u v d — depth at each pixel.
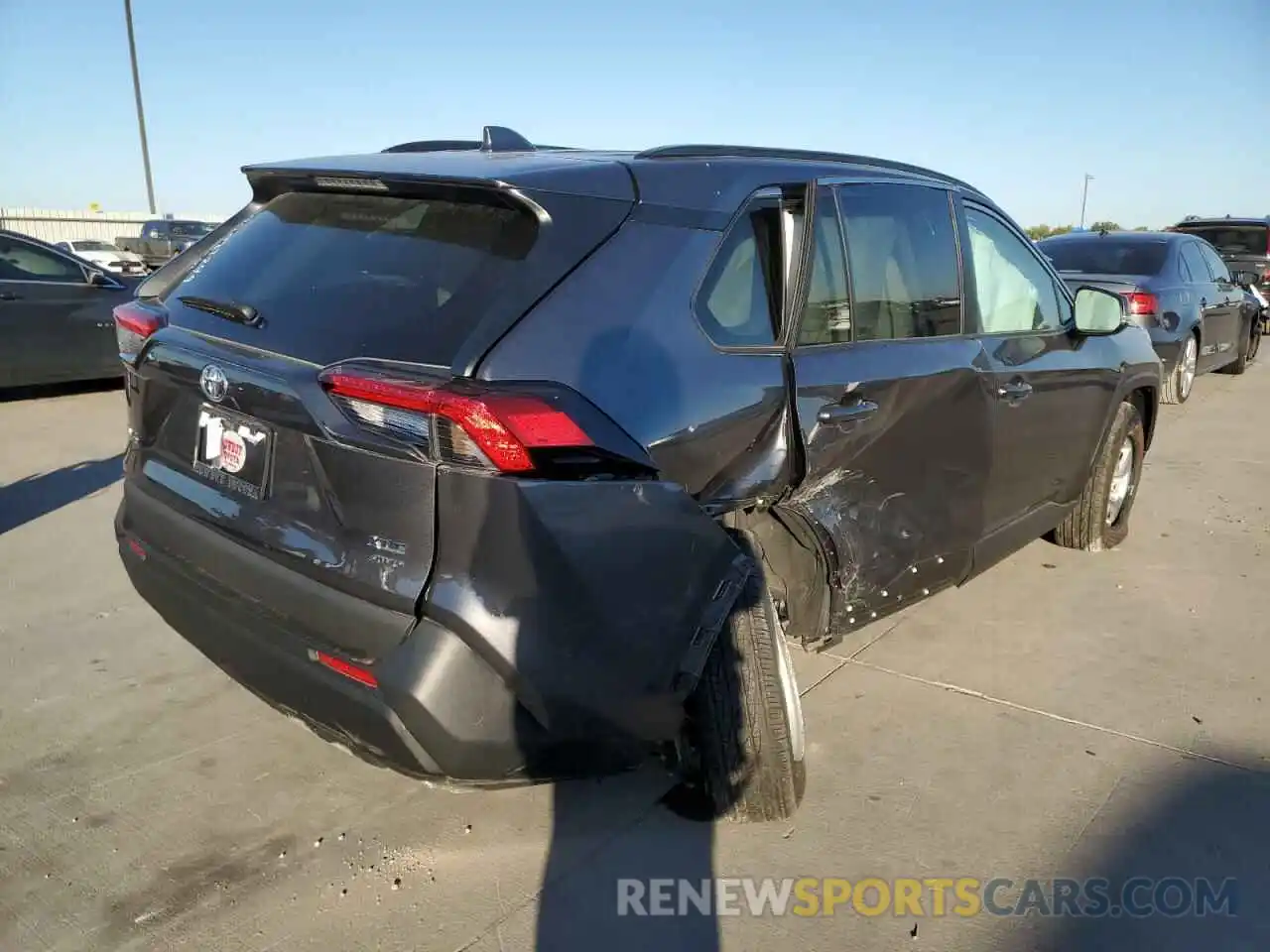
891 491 3.37
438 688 2.20
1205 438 8.44
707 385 2.65
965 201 4.02
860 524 3.23
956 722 3.58
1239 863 2.83
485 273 2.46
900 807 3.06
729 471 2.74
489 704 2.24
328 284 2.67
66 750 3.29
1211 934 2.56
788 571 3.16
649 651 2.45
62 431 7.99
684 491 2.49
